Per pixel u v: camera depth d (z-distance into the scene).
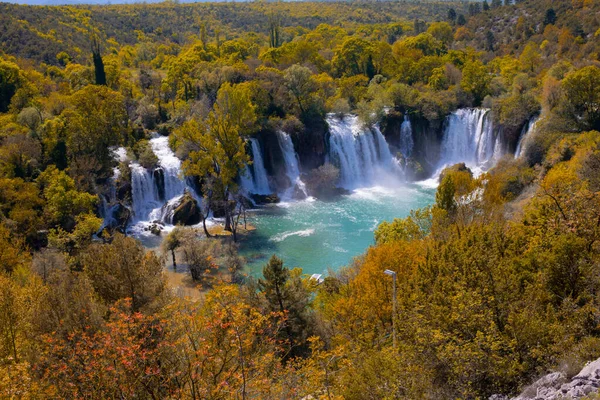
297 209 74.56
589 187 43.59
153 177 72.00
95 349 19.33
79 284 29.44
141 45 152.25
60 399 18.16
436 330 21.17
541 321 21.56
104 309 26.42
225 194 66.75
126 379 18.12
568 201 32.25
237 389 18.12
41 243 56.78
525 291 24.17
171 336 19.80
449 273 28.39
